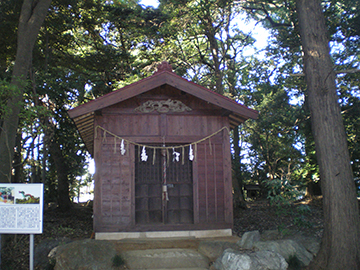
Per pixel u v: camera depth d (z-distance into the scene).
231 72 17.83
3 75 9.95
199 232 7.48
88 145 11.36
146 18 16.30
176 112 7.88
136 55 17.70
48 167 18.28
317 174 17.70
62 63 14.19
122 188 7.44
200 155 7.83
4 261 6.45
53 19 11.68
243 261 5.54
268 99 15.91
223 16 15.80
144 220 7.53
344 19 12.95
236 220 13.22
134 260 6.16
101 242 6.46
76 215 14.26
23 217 5.48
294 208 13.37
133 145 7.64
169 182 7.72
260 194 23.16
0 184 5.53
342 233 5.59
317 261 5.84
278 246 6.31
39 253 6.76
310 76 6.33
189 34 16.67
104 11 15.83
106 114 7.65
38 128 8.98
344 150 5.95
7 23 9.85
